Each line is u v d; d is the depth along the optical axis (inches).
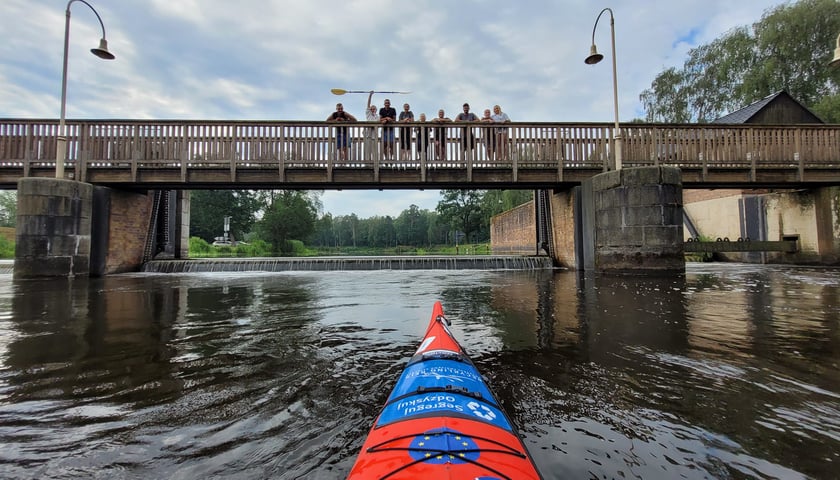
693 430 82.5
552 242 584.1
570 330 168.4
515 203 2314.2
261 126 461.1
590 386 106.1
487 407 67.9
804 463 70.6
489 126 468.8
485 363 125.6
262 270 541.6
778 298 247.3
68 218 413.1
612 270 414.3
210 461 71.6
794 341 147.4
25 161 438.3
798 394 100.3
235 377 114.5
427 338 117.4
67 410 92.2
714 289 294.0
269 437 80.1
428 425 59.5
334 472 67.7
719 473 67.6
